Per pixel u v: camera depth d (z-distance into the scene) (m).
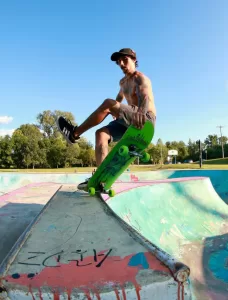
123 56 3.78
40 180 13.62
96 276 1.60
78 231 2.33
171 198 7.70
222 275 4.76
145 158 3.67
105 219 2.63
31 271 1.67
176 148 90.00
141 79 3.67
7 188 12.60
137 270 1.63
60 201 3.47
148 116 3.36
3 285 1.53
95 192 4.07
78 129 3.72
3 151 55.53
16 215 4.11
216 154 85.62
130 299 1.48
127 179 16.08
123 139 3.48
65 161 59.81
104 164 3.75
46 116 73.50
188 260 5.35
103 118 3.61
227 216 8.02
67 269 1.69
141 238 2.10
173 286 1.52
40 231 2.33
